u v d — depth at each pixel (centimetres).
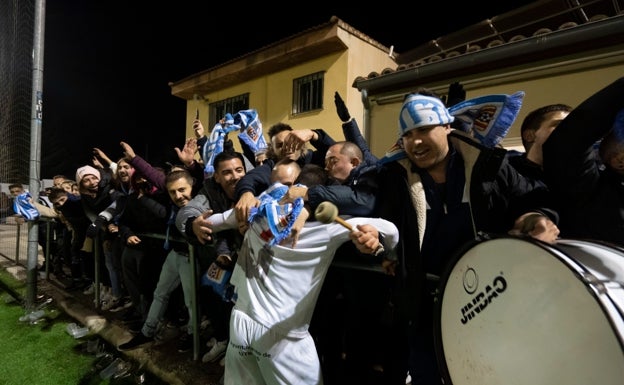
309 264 137
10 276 506
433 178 132
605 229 120
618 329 62
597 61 308
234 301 189
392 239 130
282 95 773
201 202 214
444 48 639
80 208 423
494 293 87
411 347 139
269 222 135
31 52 411
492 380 87
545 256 76
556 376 72
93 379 242
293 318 136
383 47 727
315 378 140
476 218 120
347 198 139
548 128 137
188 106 1005
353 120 251
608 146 117
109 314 343
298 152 193
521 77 349
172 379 228
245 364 145
